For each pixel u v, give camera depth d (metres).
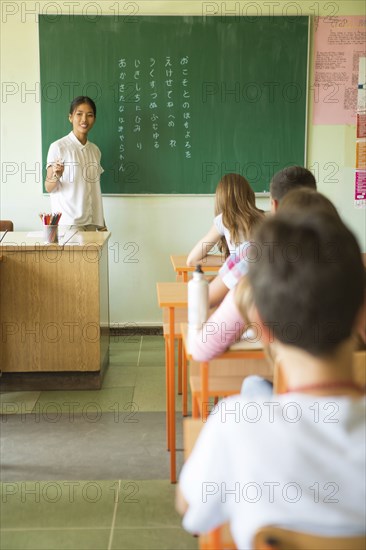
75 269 3.64
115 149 4.86
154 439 3.06
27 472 2.72
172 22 4.73
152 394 3.67
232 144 4.88
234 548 1.16
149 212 4.95
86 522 2.33
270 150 4.89
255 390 1.65
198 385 2.21
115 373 4.04
